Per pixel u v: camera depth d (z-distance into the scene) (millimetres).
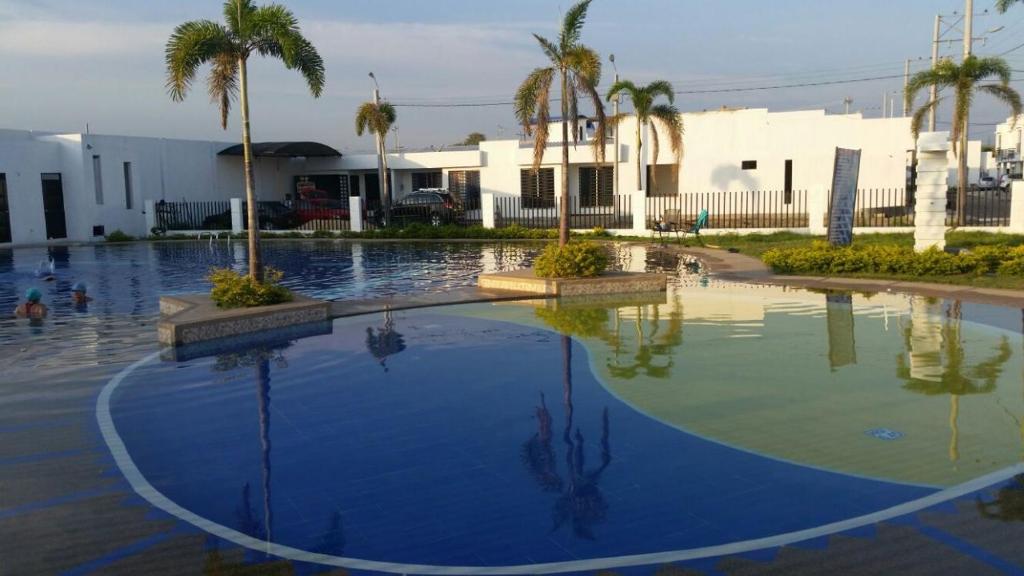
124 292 14172
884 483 4617
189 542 4062
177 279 16219
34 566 3840
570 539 3994
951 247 16656
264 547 3988
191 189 32625
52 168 27594
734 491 4559
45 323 10844
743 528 4074
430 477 4887
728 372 7402
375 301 11867
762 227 23781
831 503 4355
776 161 28453
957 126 19516
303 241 27359
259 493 4703
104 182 28719
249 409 6500
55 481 4973
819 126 27859
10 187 26156
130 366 8125
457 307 11719
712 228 24141
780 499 4426
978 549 3777
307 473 5008
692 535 4004
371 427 5930
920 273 13352
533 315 10906
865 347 8336
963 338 8602
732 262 16938
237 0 10438
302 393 6953
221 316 9562
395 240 26531
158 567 3801
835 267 14180
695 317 10438
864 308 10758
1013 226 18781
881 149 27406
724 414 6078
